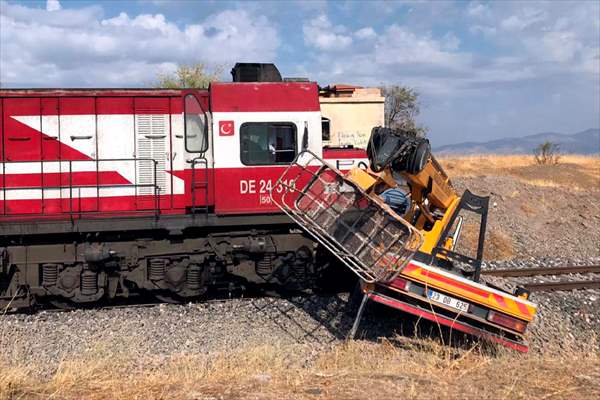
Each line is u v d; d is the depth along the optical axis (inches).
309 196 336.8
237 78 436.5
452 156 1626.5
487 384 223.8
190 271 411.8
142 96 414.0
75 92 406.0
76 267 399.5
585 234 807.7
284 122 420.8
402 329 350.3
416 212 358.6
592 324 395.2
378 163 327.0
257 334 343.0
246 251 418.9
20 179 398.6
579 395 211.8
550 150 1617.9
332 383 224.4
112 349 304.2
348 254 324.8
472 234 690.2
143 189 415.2
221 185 412.2
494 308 315.3
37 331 343.3
